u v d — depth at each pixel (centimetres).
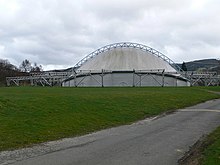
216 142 1543
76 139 1698
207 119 2588
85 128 2067
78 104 2950
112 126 2222
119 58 9988
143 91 5325
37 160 1216
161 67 9988
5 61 15100
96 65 9894
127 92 4856
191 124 2306
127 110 2964
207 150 1355
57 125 2050
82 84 9419
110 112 2769
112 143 1577
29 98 3009
